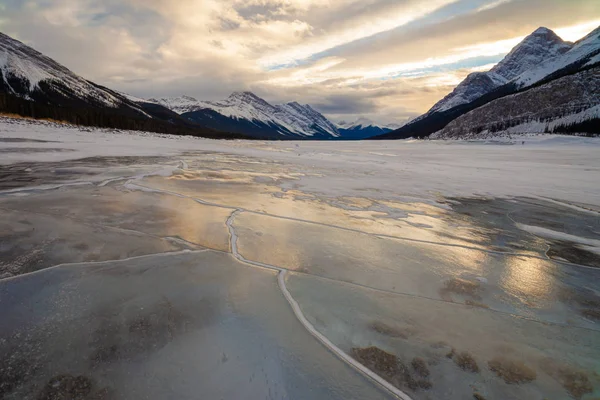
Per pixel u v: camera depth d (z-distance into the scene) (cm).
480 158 2567
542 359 232
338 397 188
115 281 312
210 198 708
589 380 212
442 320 277
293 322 259
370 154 2841
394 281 350
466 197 884
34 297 276
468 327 268
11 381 185
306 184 977
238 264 366
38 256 359
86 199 630
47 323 241
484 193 952
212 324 251
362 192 890
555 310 305
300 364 213
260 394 188
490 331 264
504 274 385
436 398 192
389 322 269
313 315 272
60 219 496
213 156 1848
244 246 427
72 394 179
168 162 1354
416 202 794
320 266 378
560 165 1984
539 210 747
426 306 300
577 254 465
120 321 247
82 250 384
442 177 1291
